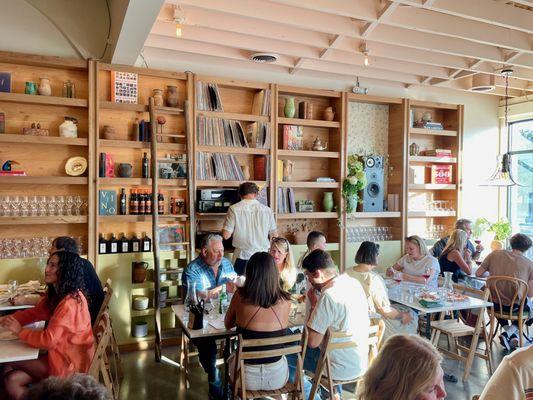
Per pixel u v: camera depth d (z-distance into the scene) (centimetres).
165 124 493
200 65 513
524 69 574
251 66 534
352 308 291
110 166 461
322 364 281
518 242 465
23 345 257
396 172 616
